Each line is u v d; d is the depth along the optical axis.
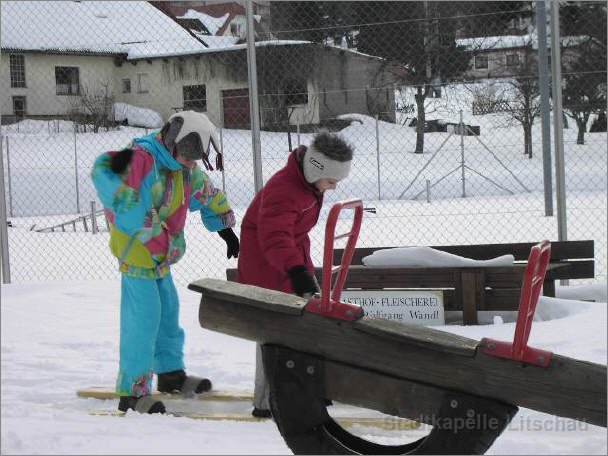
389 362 3.62
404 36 38.34
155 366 5.29
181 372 5.31
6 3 41.34
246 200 24.16
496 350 3.48
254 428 4.49
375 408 3.68
